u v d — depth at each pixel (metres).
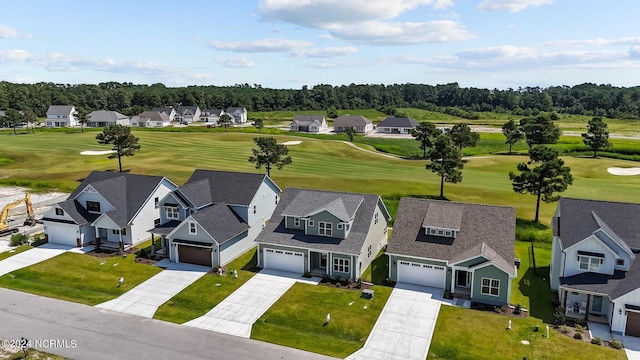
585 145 111.50
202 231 42.91
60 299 36.41
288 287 38.91
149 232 47.00
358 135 141.00
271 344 30.06
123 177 53.78
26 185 76.19
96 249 47.78
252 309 34.94
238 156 96.38
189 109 194.88
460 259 36.59
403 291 38.19
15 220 58.41
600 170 85.56
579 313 33.91
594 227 35.31
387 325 32.62
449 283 38.19
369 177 76.75
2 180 77.75
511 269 35.47
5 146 103.81
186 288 38.62
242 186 50.81
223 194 50.25
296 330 31.95
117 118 173.75
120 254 46.38
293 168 85.19
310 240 41.88
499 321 33.12
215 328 32.06
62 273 41.66
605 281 33.25
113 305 35.44
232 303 35.94
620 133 139.25
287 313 34.31
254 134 132.50
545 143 111.44
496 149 116.94
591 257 34.00
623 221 36.12
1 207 63.97
